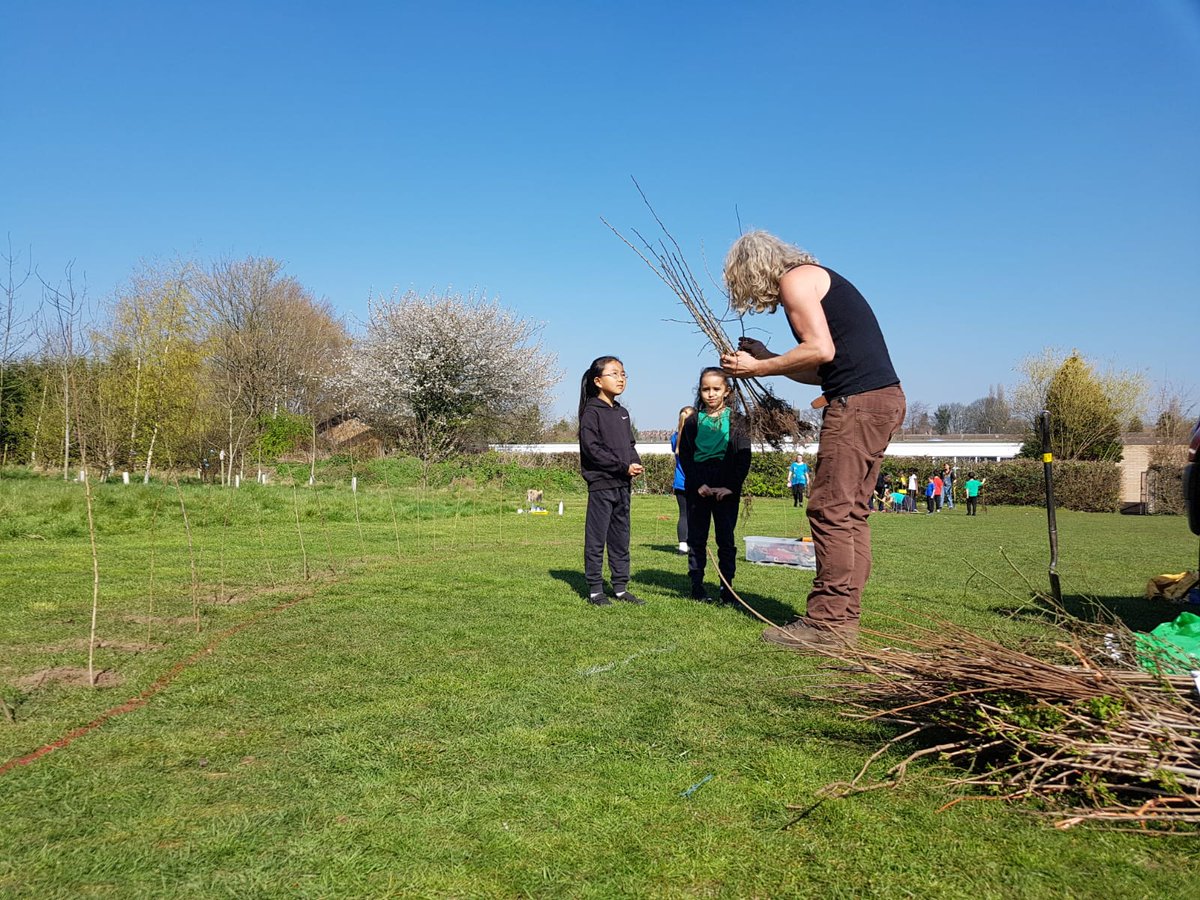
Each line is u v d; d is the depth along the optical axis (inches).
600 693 126.6
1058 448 1321.4
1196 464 186.1
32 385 718.5
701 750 101.7
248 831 78.5
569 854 74.7
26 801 84.9
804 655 151.3
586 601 215.8
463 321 1310.3
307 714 115.1
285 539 398.9
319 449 1136.8
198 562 296.5
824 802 86.0
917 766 96.5
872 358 150.6
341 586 239.0
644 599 220.4
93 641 128.6
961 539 510.0
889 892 68.1
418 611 198.4
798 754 100.2
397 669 141.2
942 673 97.3
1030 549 437.4
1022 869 71.6
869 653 106.3
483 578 258.8
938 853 74.7
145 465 757.3
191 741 103.7
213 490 599.5
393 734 106.8
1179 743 82.2
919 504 1257.4
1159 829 78.9
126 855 73.5
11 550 327.0
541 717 114.5
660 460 1285.7
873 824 80.7
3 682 129.5
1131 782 84.0
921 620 191.6
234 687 128.6
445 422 1286.9
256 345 1469.0
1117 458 1295.5
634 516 670.5
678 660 148.6
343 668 141.5
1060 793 86.4
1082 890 68.2
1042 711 88.4
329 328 2012.8
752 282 156.9
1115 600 236.1
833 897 67.5
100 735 105.4
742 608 205.6
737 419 195.6
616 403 214.4
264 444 1101.1
